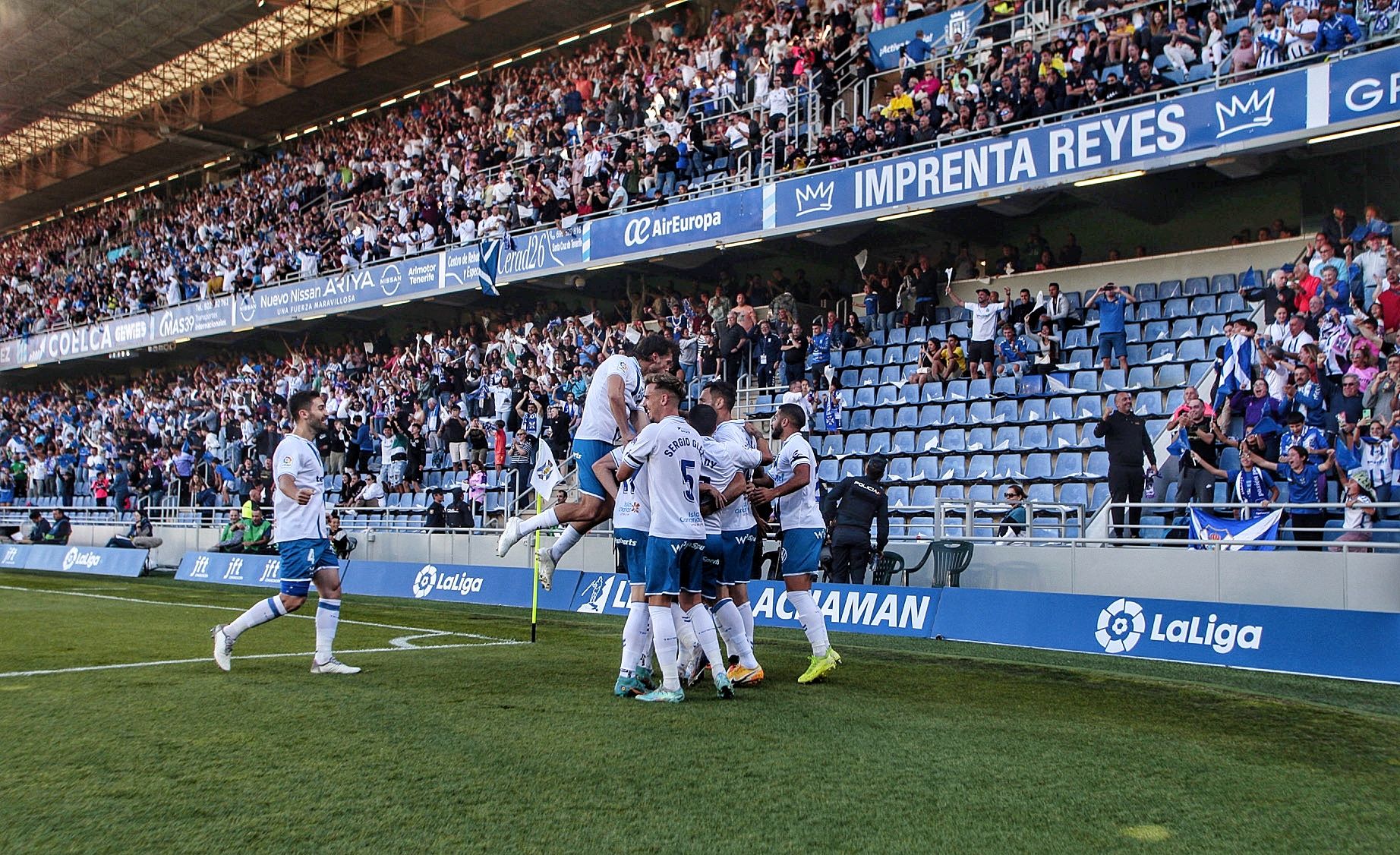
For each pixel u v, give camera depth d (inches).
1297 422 478.9
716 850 148.0
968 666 329.7
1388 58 511.5
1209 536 447.2
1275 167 642.2
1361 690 300.5
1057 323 641.6
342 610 512.7
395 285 963.3
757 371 725.9
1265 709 260.2
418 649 349.7
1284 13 577.9
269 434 965.8
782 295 748.0
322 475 296.0
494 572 571.8
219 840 149.3
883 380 687.7
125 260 1425.9
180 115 1425.9
